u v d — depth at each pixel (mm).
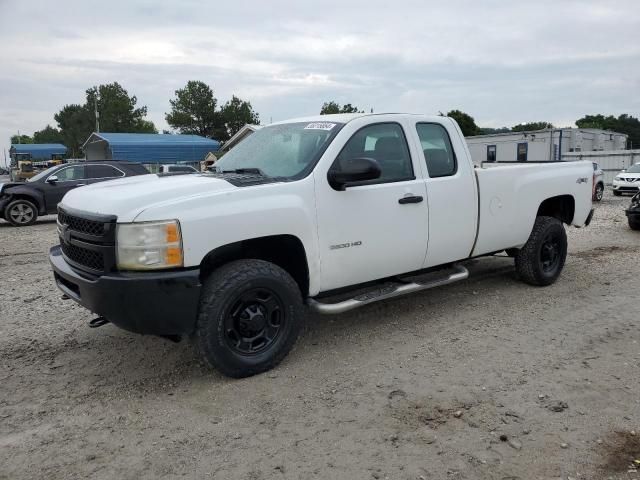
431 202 4984
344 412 3539
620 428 3334
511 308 5660
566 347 4605
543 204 6562
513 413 3504
